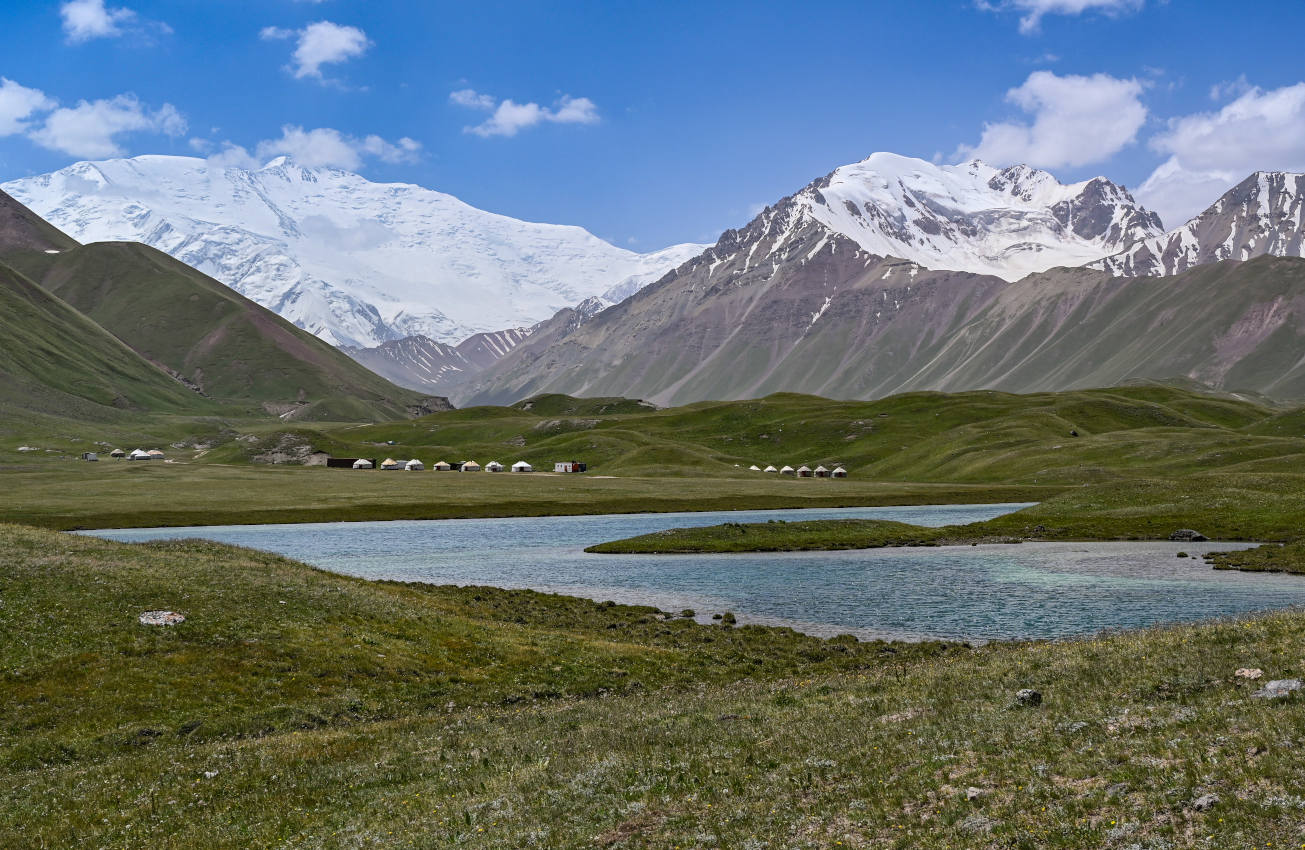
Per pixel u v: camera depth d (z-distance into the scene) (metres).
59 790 29.88
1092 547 114.19
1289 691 24.69
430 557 119.62
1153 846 17.62
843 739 27.19
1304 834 17.02
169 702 40.72
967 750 24.30
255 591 57.00
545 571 104.00
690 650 56.12
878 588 85.31
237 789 29.09
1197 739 22.23
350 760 32.03
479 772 28.56
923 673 37.28
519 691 45.66
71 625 47.25
